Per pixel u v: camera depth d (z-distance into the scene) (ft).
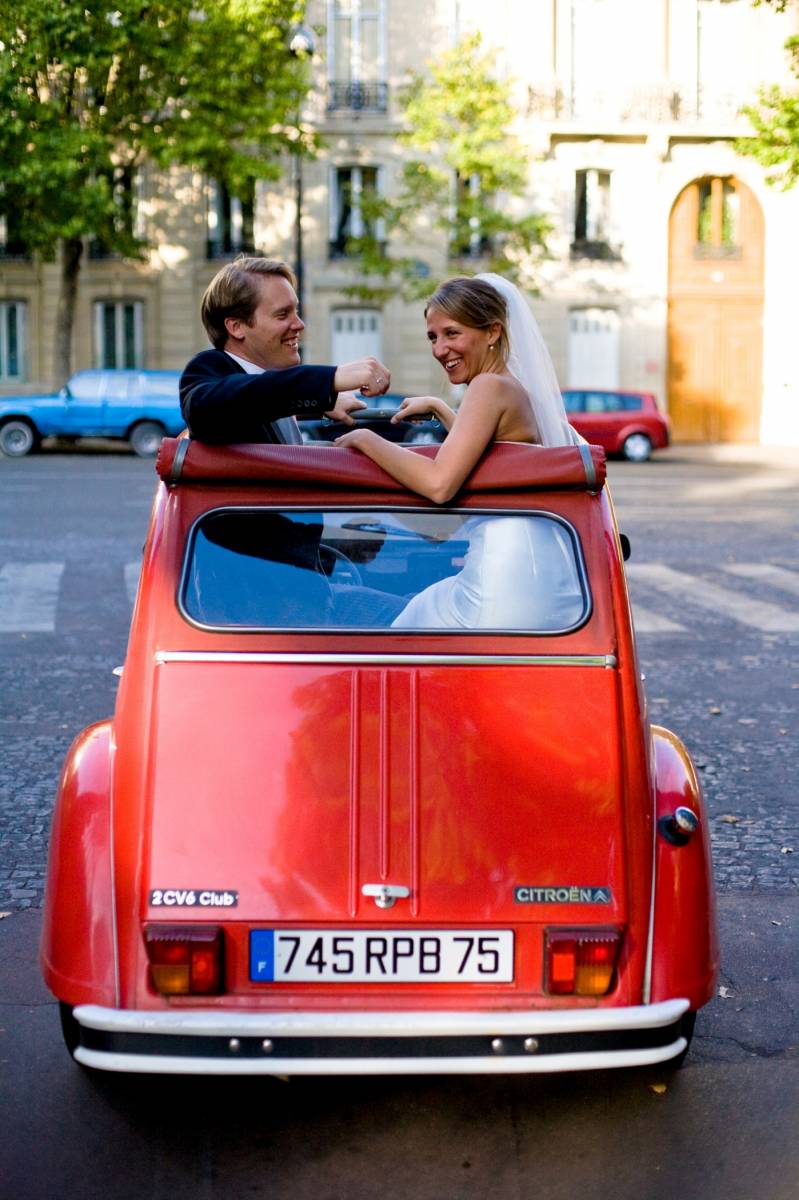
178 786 10.28
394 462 11.20
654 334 117.60
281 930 10.00
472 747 10.42
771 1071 12.44
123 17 89.15
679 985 10.21
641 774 10.61
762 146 77.15
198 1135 11.18
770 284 118.32
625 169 115.55
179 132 94.32
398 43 113.70
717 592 39.88
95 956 10.14
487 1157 10.85
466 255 114.83
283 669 10.63
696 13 113.70
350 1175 10.57
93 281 115.85
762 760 23.26
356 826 10.16
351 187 109.91
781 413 119.24
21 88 90.02
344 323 116.47
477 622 10.95
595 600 10.93
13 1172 10.55
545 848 10.21
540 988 10.09
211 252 116.16
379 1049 9.82
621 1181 10.52
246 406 10.98
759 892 17.25
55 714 25.63
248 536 11.17
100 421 92.12
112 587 39.47
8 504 59.72
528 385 12.95
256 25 92.17
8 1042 12.91
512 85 111.86
